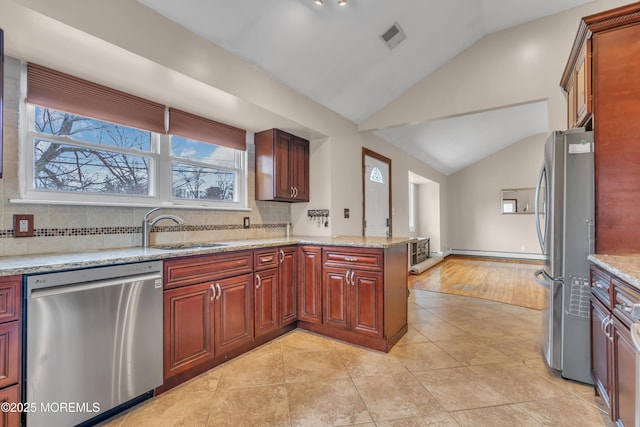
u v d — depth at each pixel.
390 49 2.79
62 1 1.40
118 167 2.17
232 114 2.59
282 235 3.44
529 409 1.63
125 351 1.59
